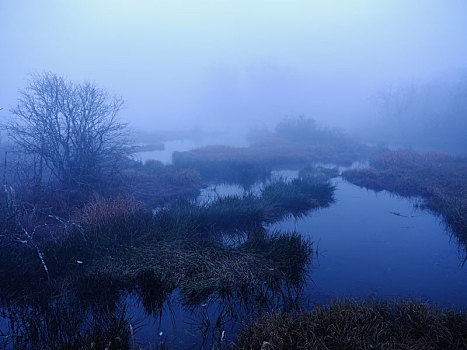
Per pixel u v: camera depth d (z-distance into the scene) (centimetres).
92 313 481
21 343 406
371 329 391
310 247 737
